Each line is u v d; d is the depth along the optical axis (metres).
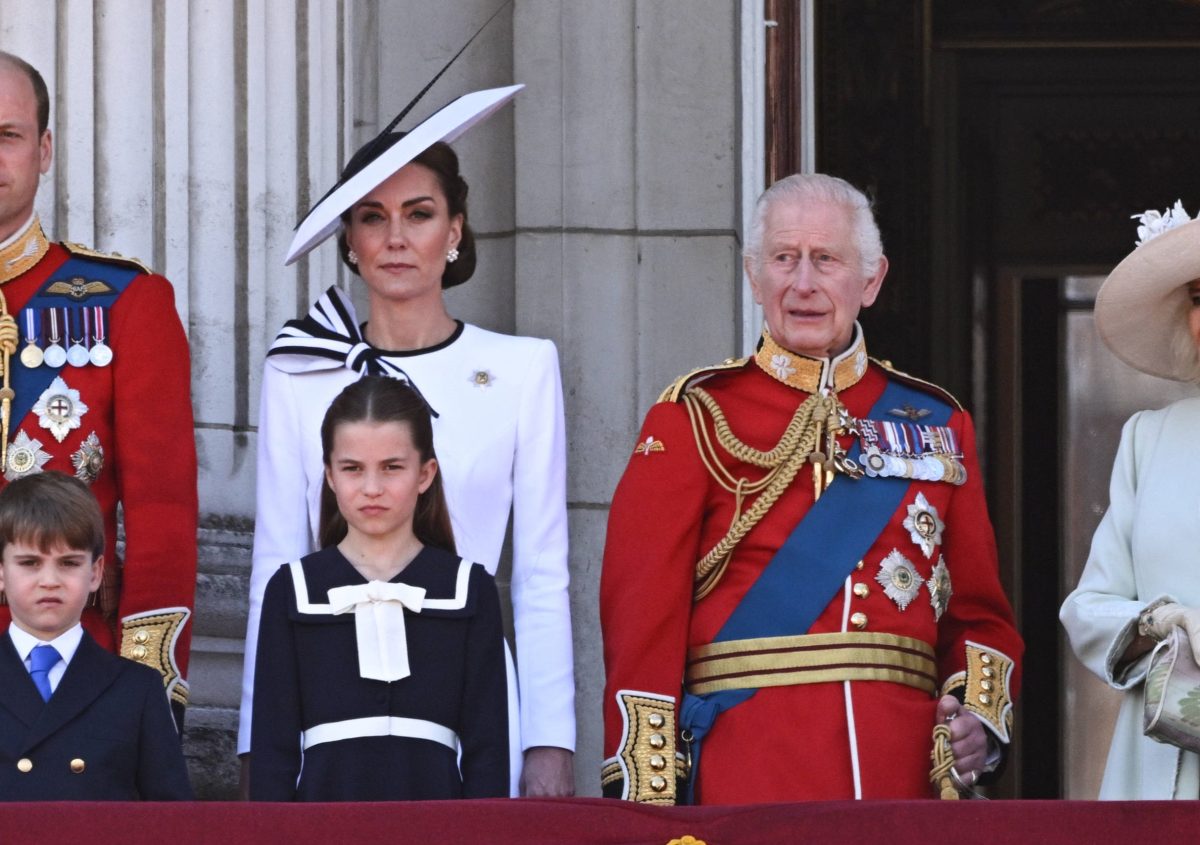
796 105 26.53
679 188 24.05
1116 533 17.75
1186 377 18.19
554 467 19.17
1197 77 36.56
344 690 16.86
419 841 14.10
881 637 17.45
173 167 23.58
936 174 36.44
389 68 24.48
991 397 35.97
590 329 23.83
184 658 17.73
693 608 17.80
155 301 18.50
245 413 23.45
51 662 16.67
